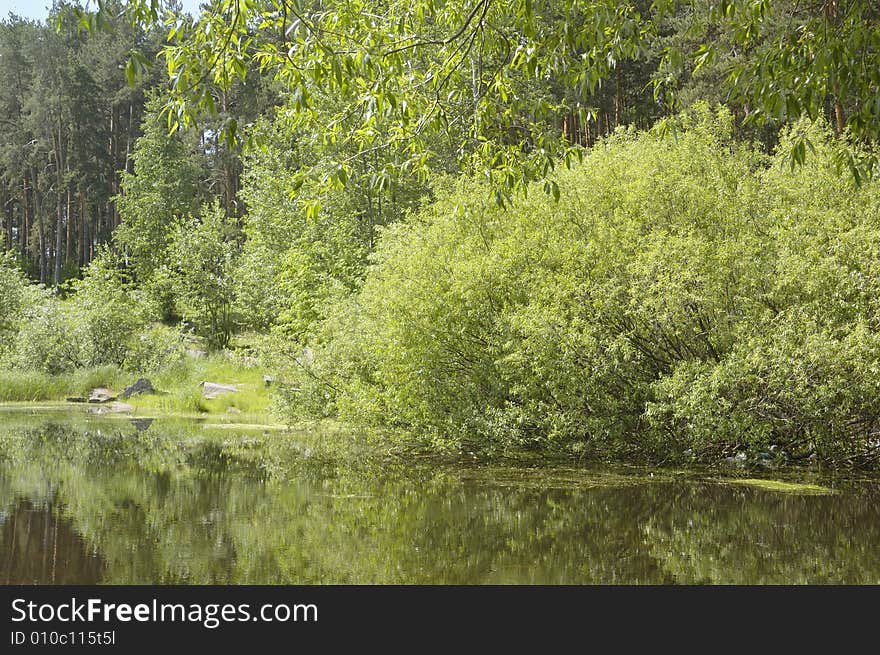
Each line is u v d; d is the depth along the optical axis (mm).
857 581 5883
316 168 6582
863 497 9250
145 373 27266
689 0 6727
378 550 6801
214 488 9961
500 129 7426
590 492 9648
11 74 58531
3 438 15414
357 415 14648
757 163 14875
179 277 36094
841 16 6430
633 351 11602
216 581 5922
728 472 11195
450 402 13156
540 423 11953
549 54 6566
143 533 7418
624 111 27734
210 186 55156
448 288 13516
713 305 11367
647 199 12648
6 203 64250
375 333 15320
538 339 11500
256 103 47094
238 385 24469
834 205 12289
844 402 10469
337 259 26859
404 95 6727
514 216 13242
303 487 10070
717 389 10633
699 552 6734
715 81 22250
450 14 6824
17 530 7520
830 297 10961
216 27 5441
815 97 6059
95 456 12930
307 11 5809
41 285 33125
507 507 8711
